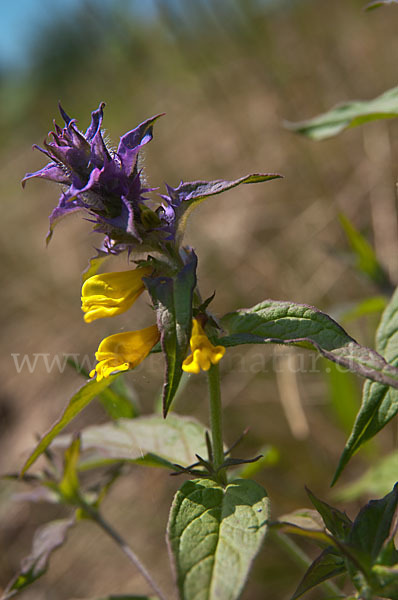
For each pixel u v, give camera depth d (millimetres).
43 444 2615
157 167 8867
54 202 10539
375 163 6660
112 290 2412
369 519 2193
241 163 7949
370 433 2486
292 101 7789
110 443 3299
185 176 8492
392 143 6707
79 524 5949
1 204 11430
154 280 2211
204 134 8766
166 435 3258
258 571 4645
